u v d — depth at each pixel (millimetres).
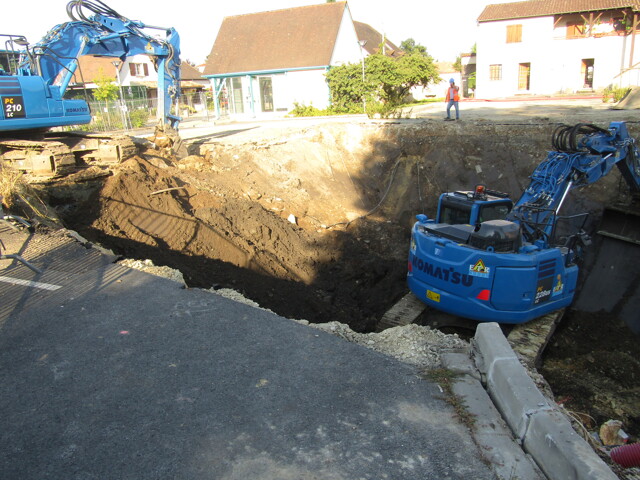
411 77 31688
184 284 6488
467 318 9016
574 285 9352
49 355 4738
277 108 33312
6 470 3365
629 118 16484
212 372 4480
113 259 7074
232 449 3570
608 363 9375
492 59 35875
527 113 20812
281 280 10812
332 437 3697
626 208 12758
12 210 8625
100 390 4230
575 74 33906
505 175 15828
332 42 31875
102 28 13484
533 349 8289
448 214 10102
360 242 13961
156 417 3902
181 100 40469
